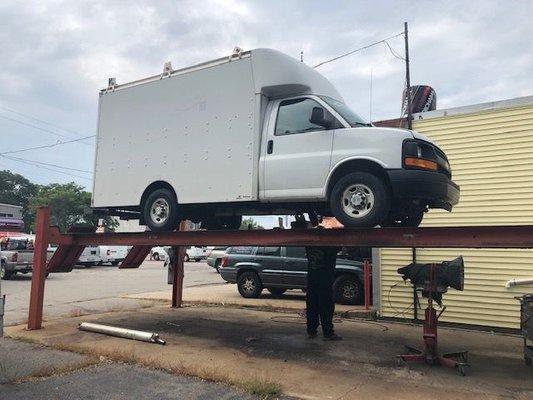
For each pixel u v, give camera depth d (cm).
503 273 896
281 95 684
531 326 627
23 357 662
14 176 7700
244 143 677
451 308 940
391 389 537
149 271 2419
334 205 604
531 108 886
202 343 765
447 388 543
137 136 798
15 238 1988
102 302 1258
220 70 715
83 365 620
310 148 631
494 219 909
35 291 868
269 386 526
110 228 4447
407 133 585
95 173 849
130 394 514
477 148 934
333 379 574
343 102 740
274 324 945
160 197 760
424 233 565
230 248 1448
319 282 805
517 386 552
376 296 1025
